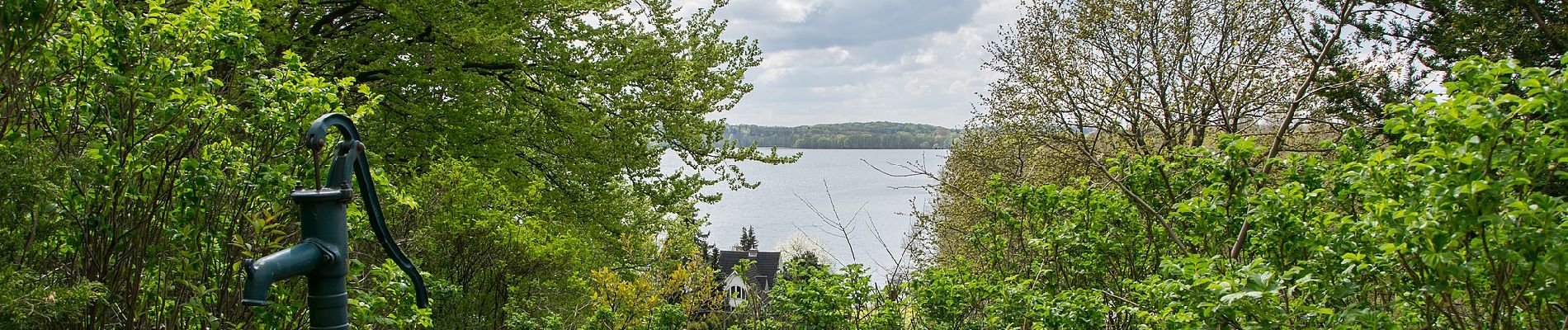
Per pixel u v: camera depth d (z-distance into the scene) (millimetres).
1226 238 5559
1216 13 14086
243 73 4871
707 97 12242
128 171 4012
